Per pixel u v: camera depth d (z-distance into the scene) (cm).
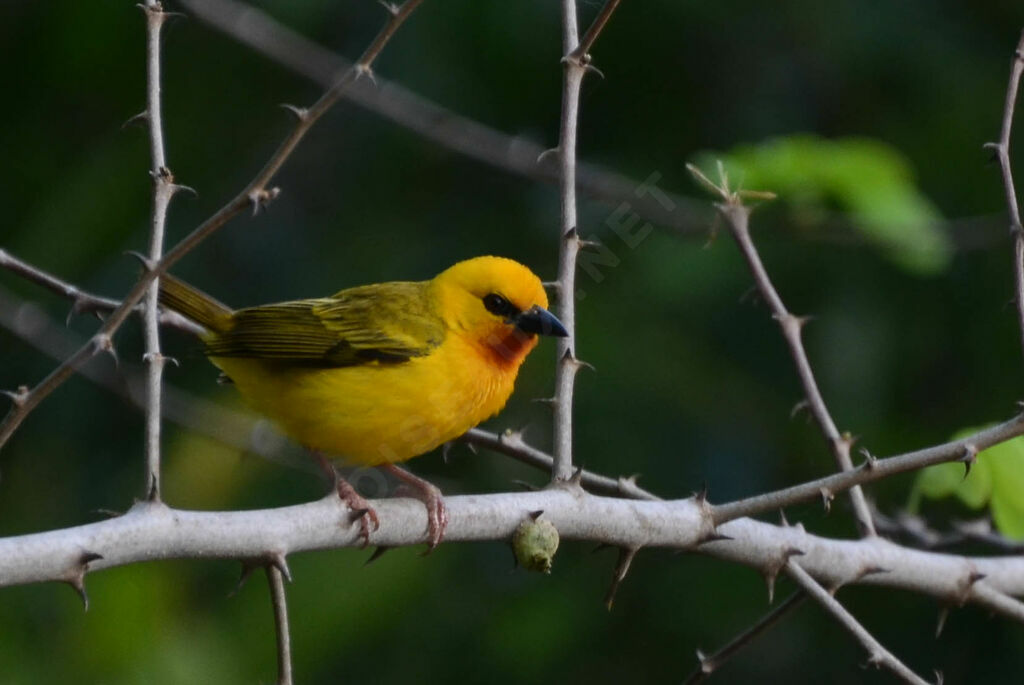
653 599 1301
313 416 818
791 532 711
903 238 1028
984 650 1308
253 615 1217
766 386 1330
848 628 655
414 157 1444
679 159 1417
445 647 1262
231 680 1191
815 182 1012
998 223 1198
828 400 1314
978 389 1346
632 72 1426
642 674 1280
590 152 1433
